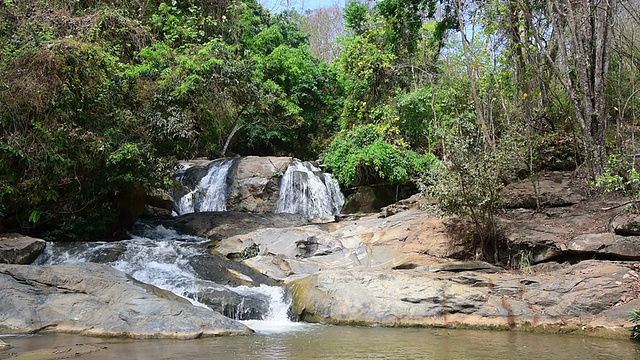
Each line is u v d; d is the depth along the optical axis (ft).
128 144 45.55
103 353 22.90
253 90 56.39
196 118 53.78
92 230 47.62
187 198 66.28
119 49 56.44
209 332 27.63
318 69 96.12
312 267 40.34
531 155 44.39
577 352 23.21
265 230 46.21
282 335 27.96
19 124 41.09
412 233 43.14
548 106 54.19
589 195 41.75
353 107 74.13
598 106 41.96
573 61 47.65
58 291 31.22
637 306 28.09
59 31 49.55
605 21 40.86
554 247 36.37
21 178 41.65
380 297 32.86
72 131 42.65
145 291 31.37
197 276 38.32
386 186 65.36
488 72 54.95
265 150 98.58
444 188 38.37
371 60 70.49
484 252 39.37
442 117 60.64
